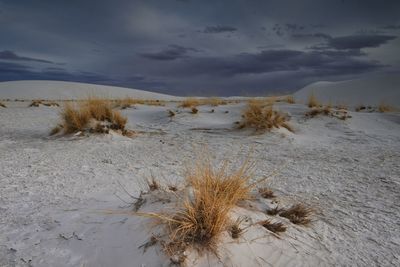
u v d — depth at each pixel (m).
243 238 2.45
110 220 2.84
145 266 2.16
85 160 5.71
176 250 2.22
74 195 3.76
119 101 16.05
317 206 3.65
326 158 6.30
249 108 10.30
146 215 2.49
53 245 2.56
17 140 7.72
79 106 9.00
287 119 10.73
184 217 2.44
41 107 17.11
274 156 6.43
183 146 7.41
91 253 2.41
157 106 16.19
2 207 3.35
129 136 8.59
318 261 2.43
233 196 2.84
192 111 12.35
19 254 2.45
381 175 5.03
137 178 4.61
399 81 24.98
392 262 2.49
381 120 11.53
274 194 3.99
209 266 2.17
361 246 2.73
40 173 4.72
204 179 3.08
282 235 2.70
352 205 3.72
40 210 3.26
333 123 10.48
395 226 3.15
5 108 16.14
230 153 6.66
